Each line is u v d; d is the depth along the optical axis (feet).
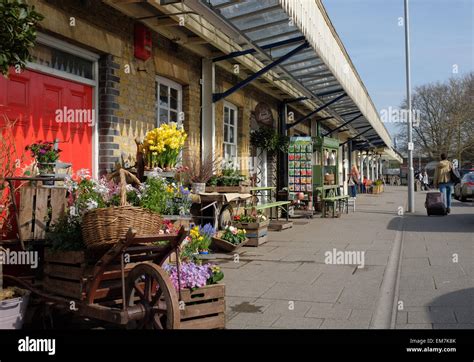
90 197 14.75
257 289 20.30
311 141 49.49
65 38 21.27
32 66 20.06
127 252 13.76
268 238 34.27
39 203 15.35
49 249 14.66
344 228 39.99
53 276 14.61
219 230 29.81
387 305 18.15
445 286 20.54
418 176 139.74
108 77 23.82
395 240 33.12
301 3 26.66
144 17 25.36
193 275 15.01
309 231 38.06
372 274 22.99
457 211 56.59
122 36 24.82
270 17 27.22
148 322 12.96
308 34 28.55
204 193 29.45
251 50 33.09
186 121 32.30
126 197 14.88
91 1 22.45
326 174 53.78
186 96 32.35
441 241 32.35
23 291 14.01
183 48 31.32
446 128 161.99
